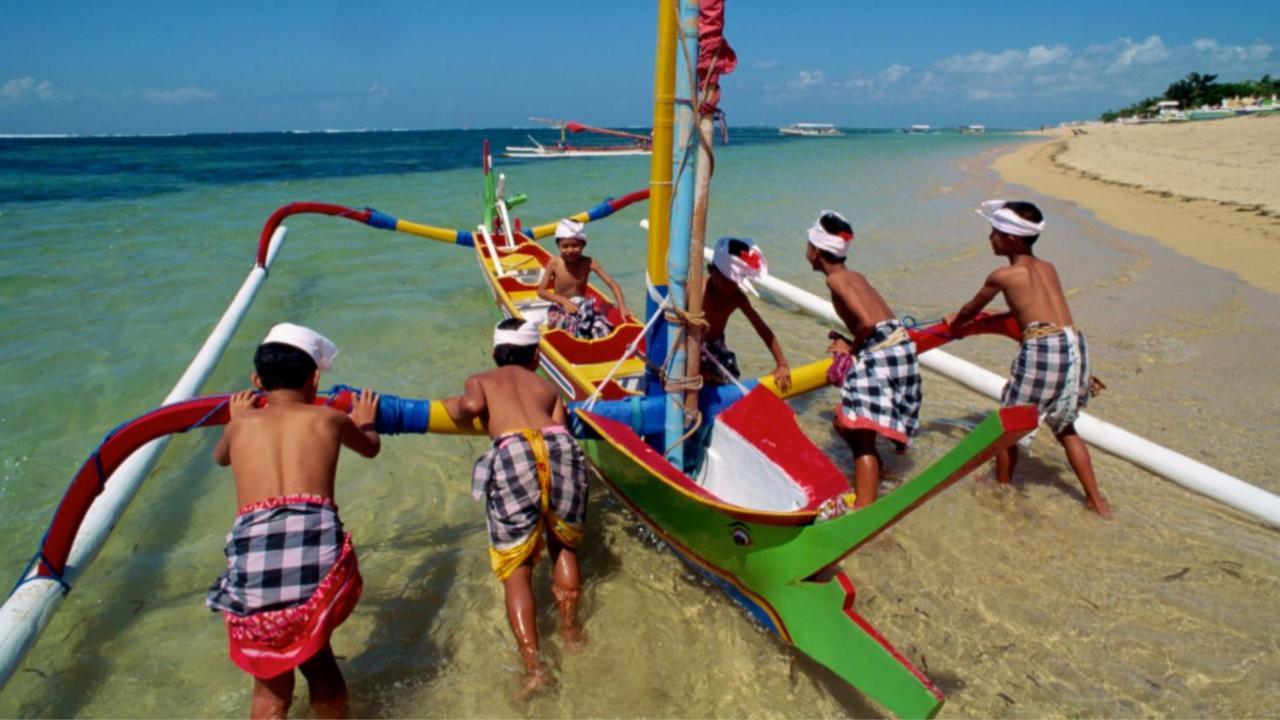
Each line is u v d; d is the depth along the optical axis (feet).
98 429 16.75
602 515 14.10
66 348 21.53
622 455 12.13
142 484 13.96
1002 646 10.63
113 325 23.70
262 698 8.98
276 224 25.32
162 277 29.91
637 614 11.29
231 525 13.69
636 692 9.84
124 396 18.49
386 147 201.36
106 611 11.39
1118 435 15.60
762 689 9.87
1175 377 20.17
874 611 11.34
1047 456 16.34
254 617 8.63
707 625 11.07
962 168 99.45
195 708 9.73
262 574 8.70
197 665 10.43
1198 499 14.49
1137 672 10.15
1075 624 11.06
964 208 54.08
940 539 13.15
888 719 9.34
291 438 9.56
